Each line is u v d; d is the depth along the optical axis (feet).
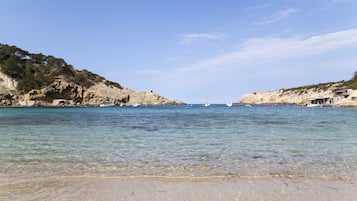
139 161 40.83
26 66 482.28
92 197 25.66
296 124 105.81
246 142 59.16
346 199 25.09
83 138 65.87
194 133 76.59
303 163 39.47
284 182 30.27
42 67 495.82
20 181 30.40
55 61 510.58
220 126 99.09
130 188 28.19
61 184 29.40
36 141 60.64
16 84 447.01
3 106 400.47
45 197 25.53
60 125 103.35
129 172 34.55
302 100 564.30
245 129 87.30
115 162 40.22
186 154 46.06
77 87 464.65
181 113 225.76
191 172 34.60
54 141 60.80
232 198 25.43
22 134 73.61
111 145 55.47
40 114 196.95
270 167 37.17
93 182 30.12
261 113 216.13
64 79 480.23
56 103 426.92
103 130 85.20
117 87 566.77
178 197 25.70
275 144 56.24
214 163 39.58
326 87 591.78
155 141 61.00
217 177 32.17
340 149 50.19
